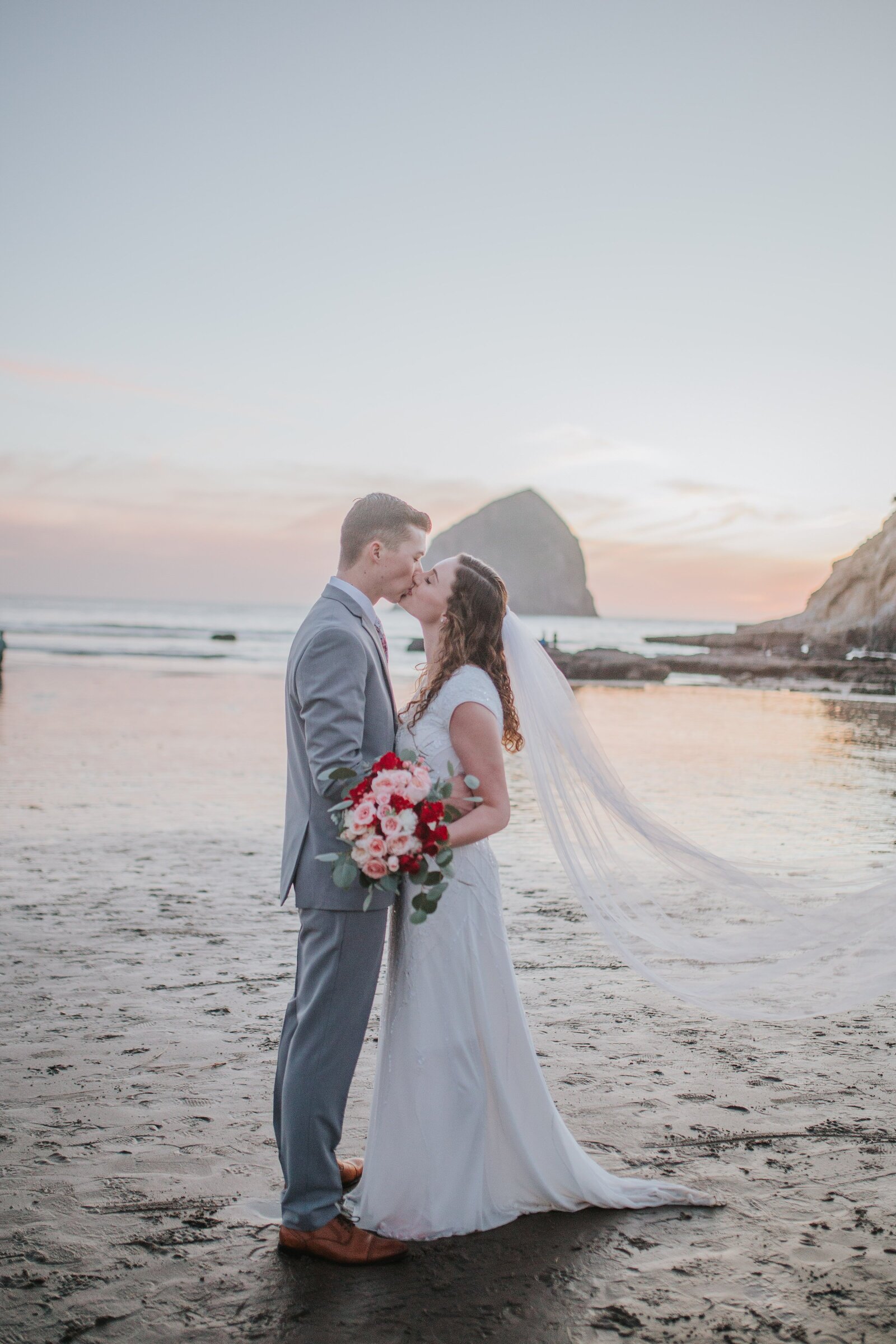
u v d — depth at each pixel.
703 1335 2.11
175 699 21.72
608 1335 2.11
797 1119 3.19
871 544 77.12
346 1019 2.52
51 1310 2.20
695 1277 2.34
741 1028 4.05
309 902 2.54
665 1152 2.97
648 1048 3.81
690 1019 4.14
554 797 2.94
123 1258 2.41
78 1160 2.89
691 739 17.00
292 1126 2.47
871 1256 2.42
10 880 6.51
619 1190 2.70
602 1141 3.03
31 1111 3.20
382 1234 2.54
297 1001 2.61
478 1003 2.62
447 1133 2.57
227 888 6.38
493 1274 2.36
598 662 37.56
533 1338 2.11
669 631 139.25
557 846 2.96
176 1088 3.40
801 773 12.78
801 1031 4.04
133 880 6.57
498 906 2.71
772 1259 2.41
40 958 4.86
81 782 10.82
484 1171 2.61
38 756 12.72
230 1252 2.44
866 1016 4.25
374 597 2.69
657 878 6.26
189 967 4.77
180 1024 4.00
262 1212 2.64
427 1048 2.58
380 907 2.54
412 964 2.61
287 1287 2.30
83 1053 3.69
